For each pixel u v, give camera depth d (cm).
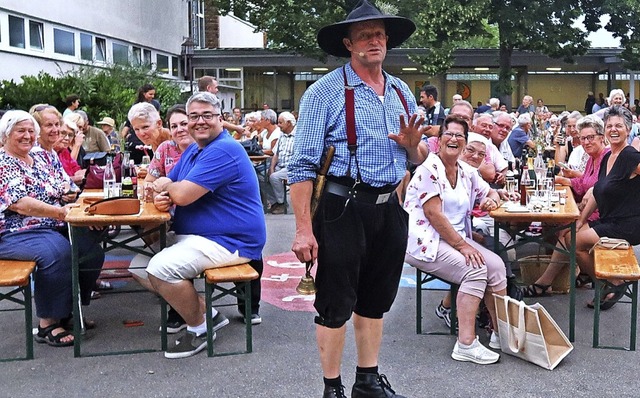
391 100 352
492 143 715
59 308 480
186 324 499
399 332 512
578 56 2755
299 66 2828
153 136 619
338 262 339
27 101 1334
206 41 3103
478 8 2336
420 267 478
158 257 453
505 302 453
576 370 437
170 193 461
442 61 2356
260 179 1095
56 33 1673
